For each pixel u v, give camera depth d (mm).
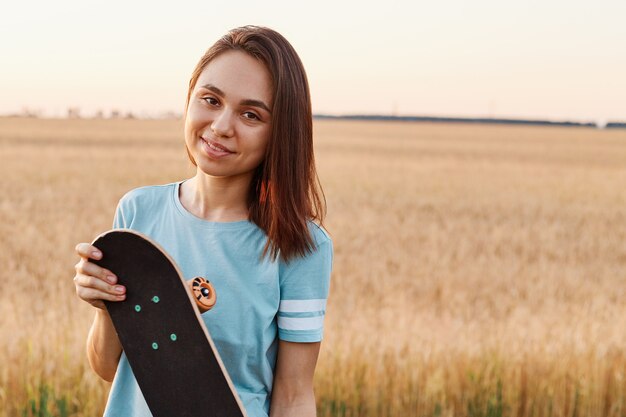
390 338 5312
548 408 4812
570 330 5773
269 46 1581
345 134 63250
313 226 1694
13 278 7656
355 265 9594
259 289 1638
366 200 17953
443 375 4898
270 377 1723
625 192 22844
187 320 1503
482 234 13555
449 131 74625
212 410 1521
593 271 10383
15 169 23078
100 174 22438
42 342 4914
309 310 1682
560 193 21969
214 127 1566
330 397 4617
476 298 8258
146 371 1549
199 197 1709
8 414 4316
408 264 9938
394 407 4621
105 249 1516
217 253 1638
